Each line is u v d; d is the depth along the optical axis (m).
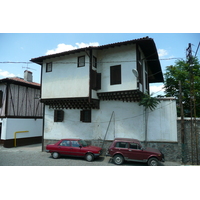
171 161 12.05
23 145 19.98
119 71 13.33
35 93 22.27
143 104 12.52
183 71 17.12
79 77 13.84
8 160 12.13
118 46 13.42
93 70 13.73
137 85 12.44
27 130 20.69
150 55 14.86
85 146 12.37
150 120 12.86
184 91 16.86
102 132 14.05
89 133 14.49
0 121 18.91
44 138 16.09
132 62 12.88
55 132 15.77
